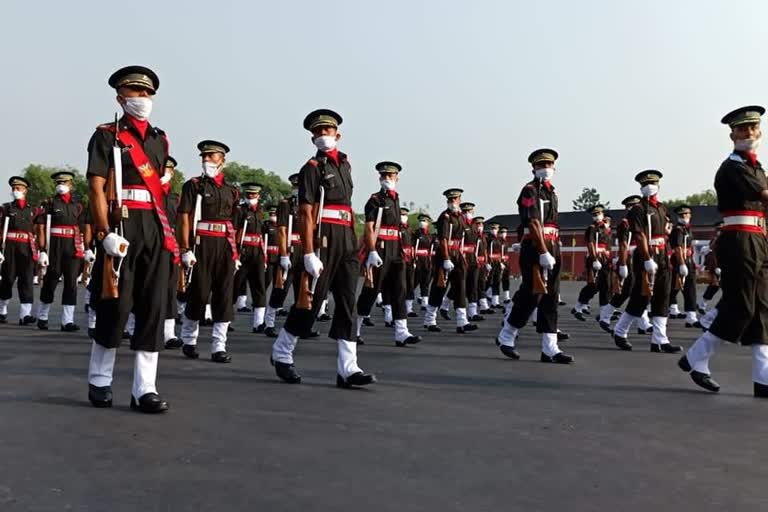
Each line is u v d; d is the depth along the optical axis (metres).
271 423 4.48
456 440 4.11
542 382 6.34
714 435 4.35
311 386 5.93
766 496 3.19
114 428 4.27
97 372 4.93
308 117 6.22
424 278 17.67
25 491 3.09
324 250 5.96
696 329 13.11
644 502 3.08
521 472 3.50
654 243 9.09
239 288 10.77
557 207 8.11
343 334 5.93
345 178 6.18
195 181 7.57
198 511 2.88
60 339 9.10
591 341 10.44
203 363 7.26
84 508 2.89
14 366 6.62
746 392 6.02
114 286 4.73
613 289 11.55
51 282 10.48
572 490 3.23
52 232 10.36
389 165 9.59
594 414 4.94
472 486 3.26
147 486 3.19
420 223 17.91
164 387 5.74
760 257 5.85
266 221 14.81
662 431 4.45
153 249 4.96
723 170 6.08
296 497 3.07
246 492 3.12
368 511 2.92
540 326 7.91
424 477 3.39
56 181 10.50
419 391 5.77
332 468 3.51
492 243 19.03
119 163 4.89
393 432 4.29
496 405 5.20
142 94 5.06
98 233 4.82
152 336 4.85
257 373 6.61
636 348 9.53
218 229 7.54
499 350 8.91
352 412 4.86
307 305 5.98
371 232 9.26
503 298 21.00
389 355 8.23
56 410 4.73
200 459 3.63
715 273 14.48
